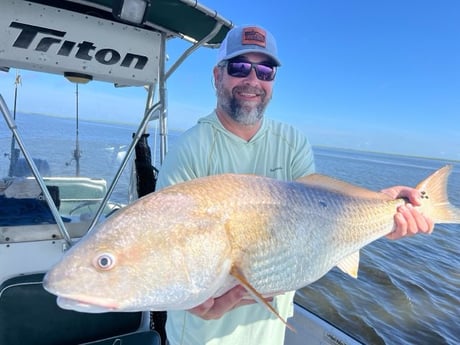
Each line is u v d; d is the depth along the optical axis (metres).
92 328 2.77
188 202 1.42
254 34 1.90
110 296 1.25
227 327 1.93
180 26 3.11
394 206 2.13
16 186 2.91
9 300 2.52
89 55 2.78
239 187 1.56
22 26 2.51
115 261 1.26
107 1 2.63
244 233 1.48
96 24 2.73
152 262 1.29
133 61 2.96
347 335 2.89
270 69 1.94
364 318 6.95
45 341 2.62
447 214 2.27
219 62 1.98
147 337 2.78
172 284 1.31
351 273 2.00
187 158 1.83
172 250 1.32
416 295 7.95
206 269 1.37
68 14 2.63
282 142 2.06
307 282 1.73
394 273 9.13
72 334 2.70
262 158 2.00
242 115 1.88
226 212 1.46
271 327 2.03
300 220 1.67
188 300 1.35
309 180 1.88
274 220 1.57
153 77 3.08
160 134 3.44
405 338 6.41
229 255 1.43
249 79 1.89
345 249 1.89
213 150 1.91
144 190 3.36
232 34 1.96
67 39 2.66
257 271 1.52
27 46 2.56
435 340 6.38
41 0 2.66
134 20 2.58
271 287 1.58
